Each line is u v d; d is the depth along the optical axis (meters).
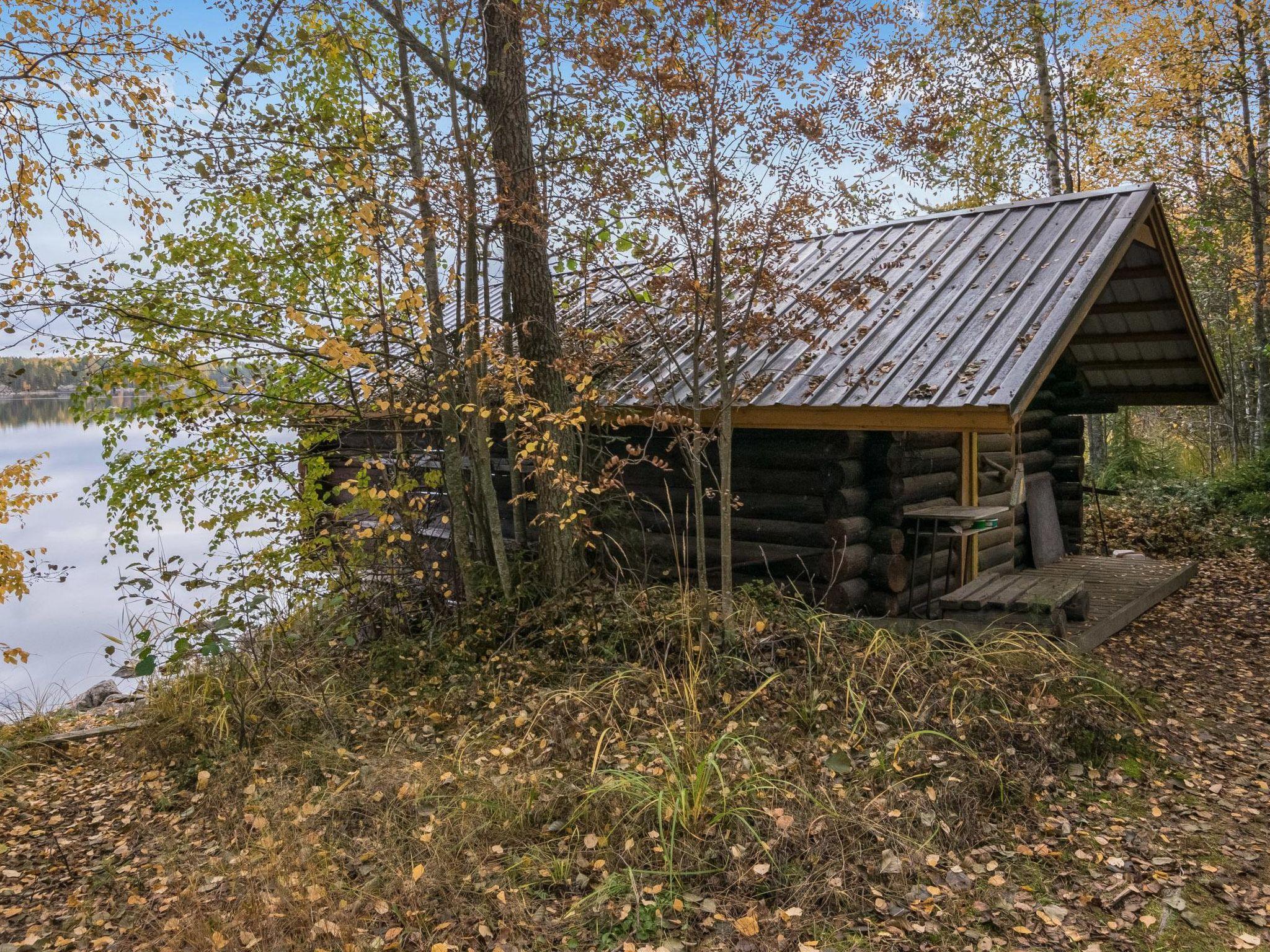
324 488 11.61
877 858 3.94
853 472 7.40
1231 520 12.66
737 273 6.39
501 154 7.34
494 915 3.64
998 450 9.85
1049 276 6.96
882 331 7.23
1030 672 5.80
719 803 4.21
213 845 4.51
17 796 5.48
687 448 6.34
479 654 6.86
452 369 7.22
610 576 8.11
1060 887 3.83
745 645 5.95
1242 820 4.41
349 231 7.79
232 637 6.34
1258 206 14.34
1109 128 16.09
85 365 7.46
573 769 4.80
